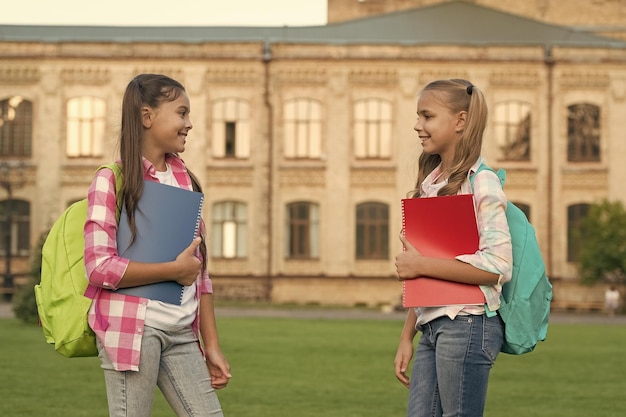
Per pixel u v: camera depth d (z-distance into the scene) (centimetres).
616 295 6044
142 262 709
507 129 6744
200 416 720
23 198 6644
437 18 7312
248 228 6662
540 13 7781
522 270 741
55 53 6631
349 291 6650
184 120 741
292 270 6675
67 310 705
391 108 6712
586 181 6725
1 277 6562
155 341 705
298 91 6700
